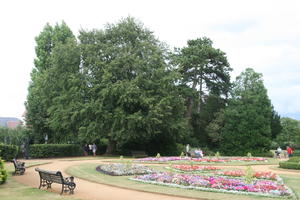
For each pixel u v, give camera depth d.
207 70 60.09
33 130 48.25
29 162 28.14
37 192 13.48
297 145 66.94
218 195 13.13
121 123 38.41
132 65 41.31
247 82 57.66
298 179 18.78
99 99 39.81
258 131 55.19
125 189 14.83
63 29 56.47
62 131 46.00
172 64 45.91
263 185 15.16
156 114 38.50
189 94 57.38
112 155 42.97
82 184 16.42
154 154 48.06
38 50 55.59
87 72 41.97
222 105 61.97
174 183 15.86
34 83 51.44
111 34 44.16
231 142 56.03
